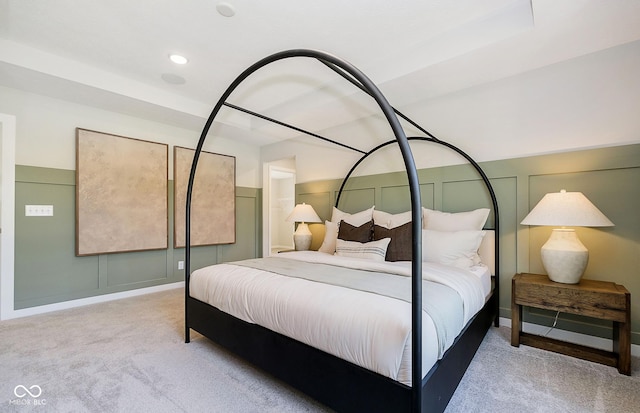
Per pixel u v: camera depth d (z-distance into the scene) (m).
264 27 2.21
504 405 1.54
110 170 3.44
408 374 1.14
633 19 1.83
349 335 1.30
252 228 5.22
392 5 1.97
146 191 3.74
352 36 2.33
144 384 1.73
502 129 2.68
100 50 2.53
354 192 3.81
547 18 1.82
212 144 4.58
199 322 2.22
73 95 3.02
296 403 1.57
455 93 2.95
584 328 2.28
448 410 1.50
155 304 3.30
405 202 3.34
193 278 2.33
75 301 3.21
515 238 2.61
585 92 2.30
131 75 2.99
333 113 3.53
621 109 2.17
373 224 3.07
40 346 2.22
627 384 1.73
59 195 3.12
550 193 2.32
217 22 2.14
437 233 2.60
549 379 1.78
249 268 2.24
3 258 2.78
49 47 2.47
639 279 2.10
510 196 2.64
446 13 2.07
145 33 2.28
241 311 1.86
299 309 1.52
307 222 4.29
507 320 2.64
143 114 3.60
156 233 3.83
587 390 1.67
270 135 4.55
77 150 3.19
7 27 2.20
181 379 1.79
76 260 3.23
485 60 2.33
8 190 2.81
